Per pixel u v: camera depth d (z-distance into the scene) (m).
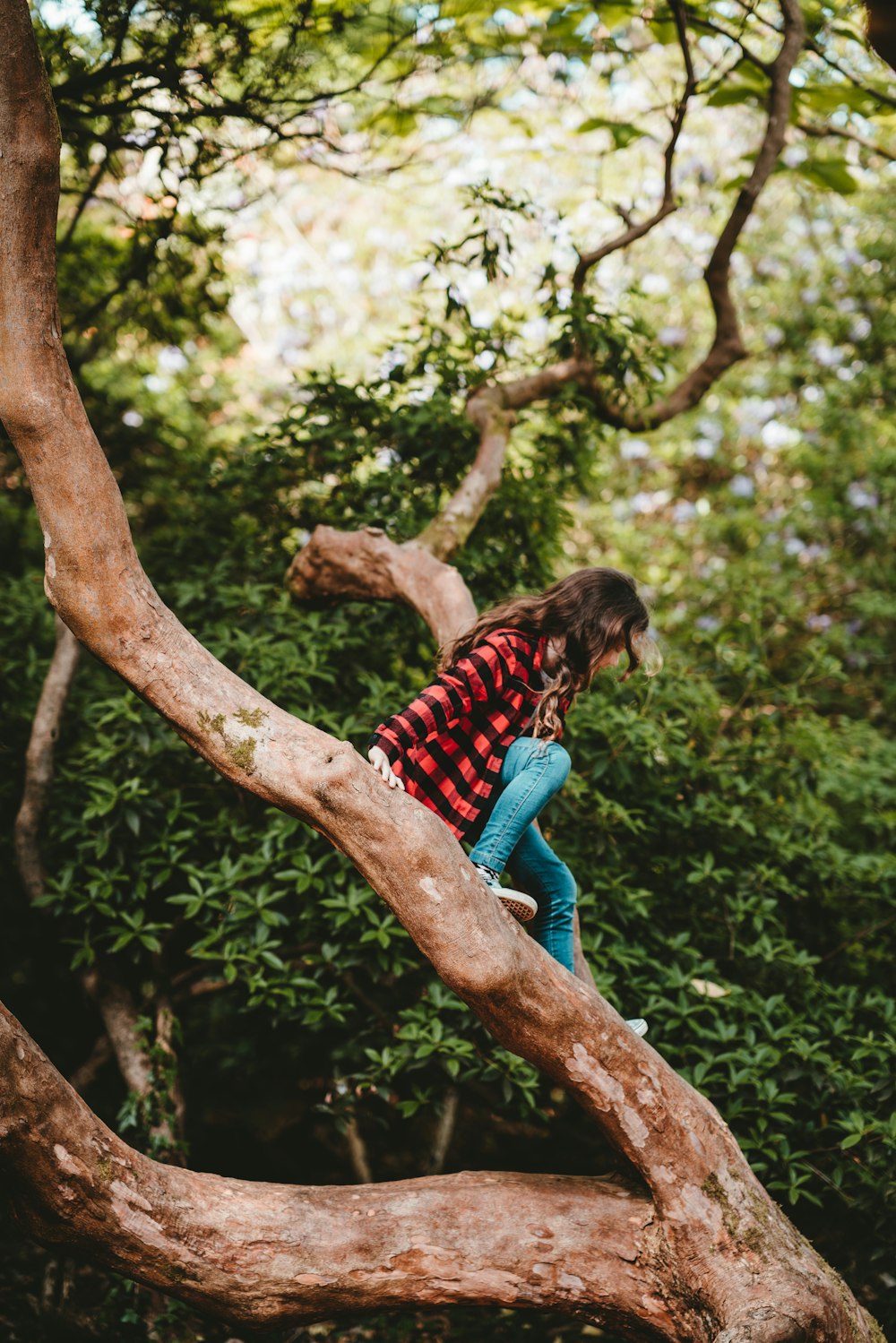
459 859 2.41
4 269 2.29
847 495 8.11
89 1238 2.53
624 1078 2.57
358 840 2.39
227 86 4.52
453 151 8.22
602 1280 2.63
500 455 4.98
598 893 4.27
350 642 4.78
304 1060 5.02
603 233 8.88
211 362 8.41
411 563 4.11
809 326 8.72
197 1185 2.64
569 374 5.21
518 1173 2.83
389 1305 2.64
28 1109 2.41
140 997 4.72
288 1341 3.89
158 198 4.88
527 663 2.68
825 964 4.90
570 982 2.56
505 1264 2.62
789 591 7.45
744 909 4.42
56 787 4.66
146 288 5.65
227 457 5.75
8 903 4.72
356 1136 4.95
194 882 4.04
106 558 2.42
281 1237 2.59
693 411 8.61
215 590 5.14
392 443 5.35
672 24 4.94
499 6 4.77
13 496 6.54
